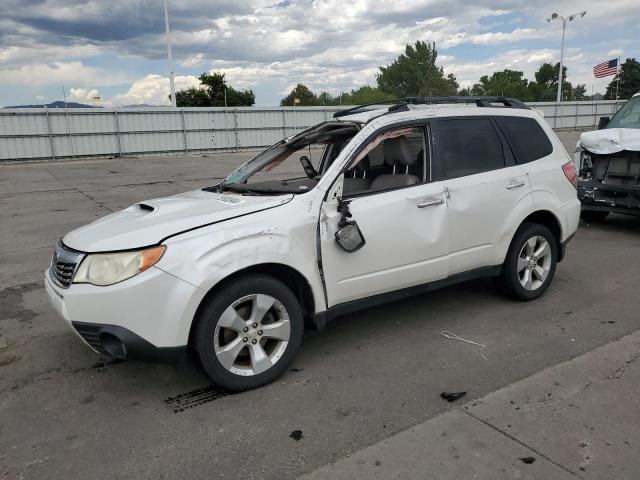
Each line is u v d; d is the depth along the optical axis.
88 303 3.15
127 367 3.92
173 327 3.15
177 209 3.70
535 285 5.04
